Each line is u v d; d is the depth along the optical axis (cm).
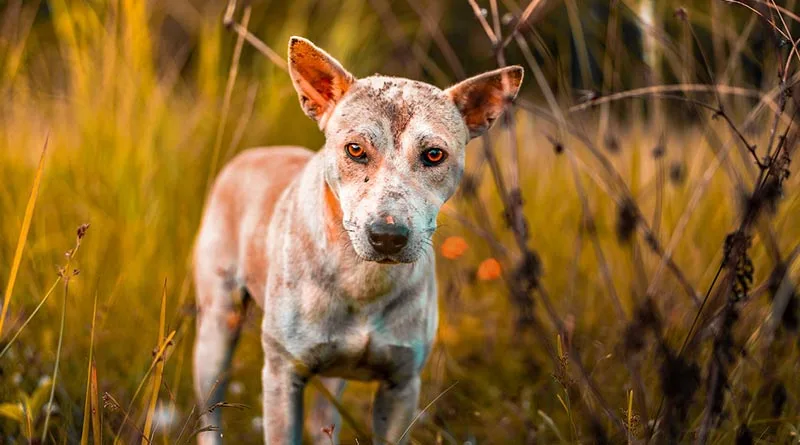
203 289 434
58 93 591
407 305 349
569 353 323
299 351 350
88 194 517
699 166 506
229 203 432
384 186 314
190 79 714
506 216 327
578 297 525
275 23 753
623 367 425
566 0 473
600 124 496
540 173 605
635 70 527
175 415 413
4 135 545
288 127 619
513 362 479
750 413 370
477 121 353
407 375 359
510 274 344
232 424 434
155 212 518
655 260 485
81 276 475
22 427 328
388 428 363
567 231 570
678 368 293
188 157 559
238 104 618
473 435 420
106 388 409
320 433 420
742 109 506
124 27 546
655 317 318
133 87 532
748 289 306
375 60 712
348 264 337
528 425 390
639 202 528
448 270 540
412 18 793
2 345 392
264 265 388
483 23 353
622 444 352
